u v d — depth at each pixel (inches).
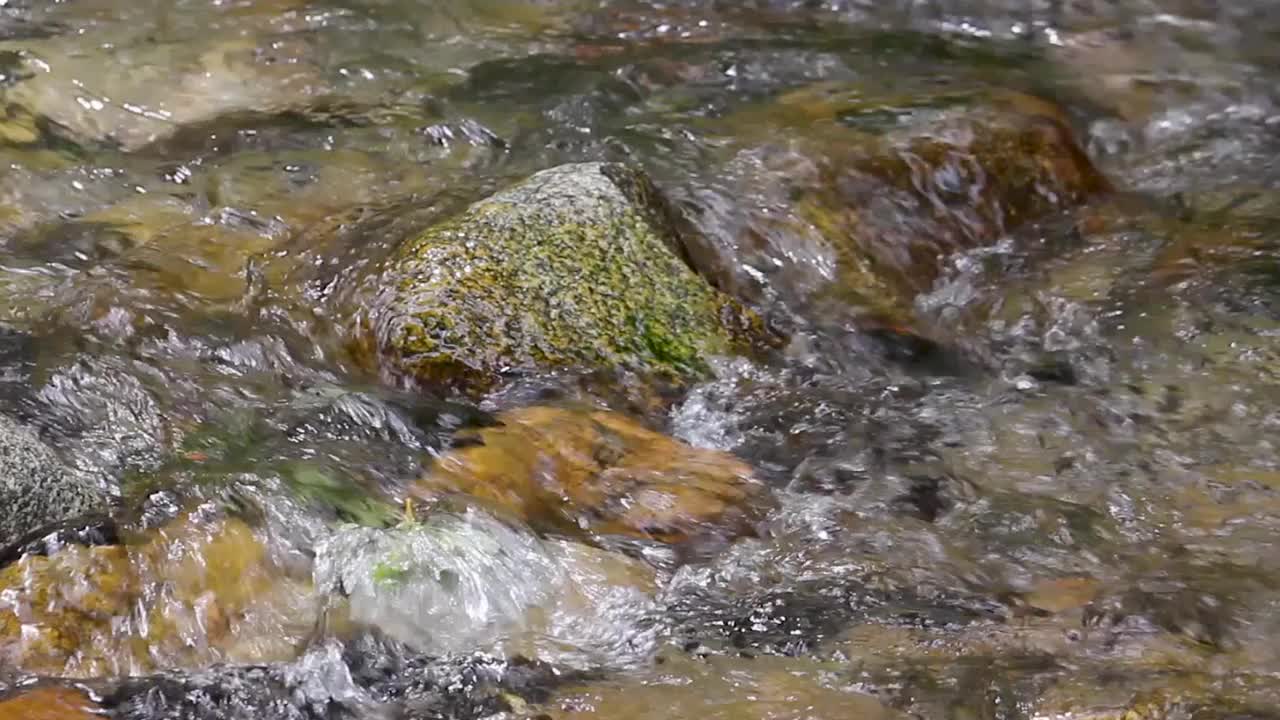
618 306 114.7
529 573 98.4
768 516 103.9
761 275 125.5
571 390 111.1
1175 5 171.5
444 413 108.7
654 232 118.7
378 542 98.7
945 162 133.6
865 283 126.1
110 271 121.3
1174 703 91.5
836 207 129.8
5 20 157.6
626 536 101.6
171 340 115.3
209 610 95.3
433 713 92.0
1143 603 97.7
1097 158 145.5
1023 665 93.9
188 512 99.0
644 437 108.6
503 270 114.4
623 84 148.7
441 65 152.7
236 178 133.3
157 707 91.4
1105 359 119.3
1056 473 108.2
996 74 155.9
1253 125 150.3
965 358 120.0
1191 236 132.5
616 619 96.8
